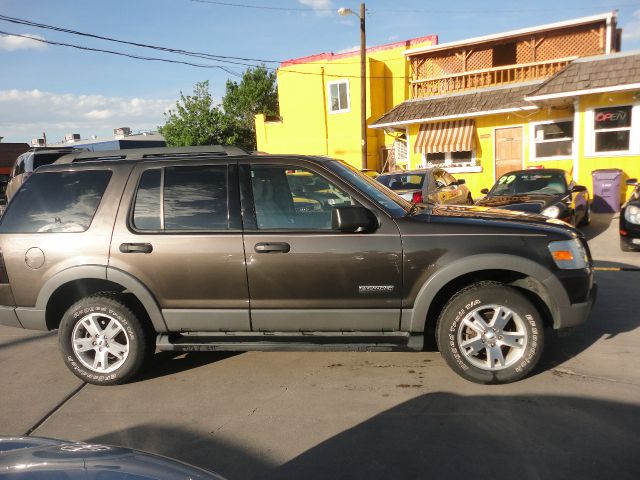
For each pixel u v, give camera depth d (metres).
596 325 5.11
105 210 4.20
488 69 18.05
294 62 25.72
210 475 1.85
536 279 3.77
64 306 4.51
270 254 3.93
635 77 13.21
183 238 4.03
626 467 2.81
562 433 3.18
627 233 8.45
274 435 3.34
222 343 4.08
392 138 24.48
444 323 3.89
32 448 1.86
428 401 3.70
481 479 2.76
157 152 4.45
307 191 4.09
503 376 3.86
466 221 3.94
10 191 14.98
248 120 38.53
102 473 1.69
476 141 17.58
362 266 3.86
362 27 20.00
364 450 3.11
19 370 4.73
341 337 3.99
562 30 17.50
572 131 15.85
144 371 4.51
